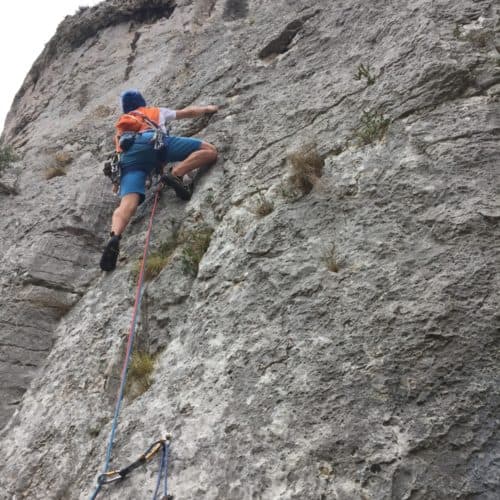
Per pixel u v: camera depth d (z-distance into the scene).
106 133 7.24
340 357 3.14
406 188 3.73
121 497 3.18
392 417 2.81
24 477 3.80
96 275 5.38
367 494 2.62
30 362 4.79
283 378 3.21
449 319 3.02
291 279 3.68
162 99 6.85
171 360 3.84
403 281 3.29
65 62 9.75
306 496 2.72
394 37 4.90
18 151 8.01
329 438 2.85
